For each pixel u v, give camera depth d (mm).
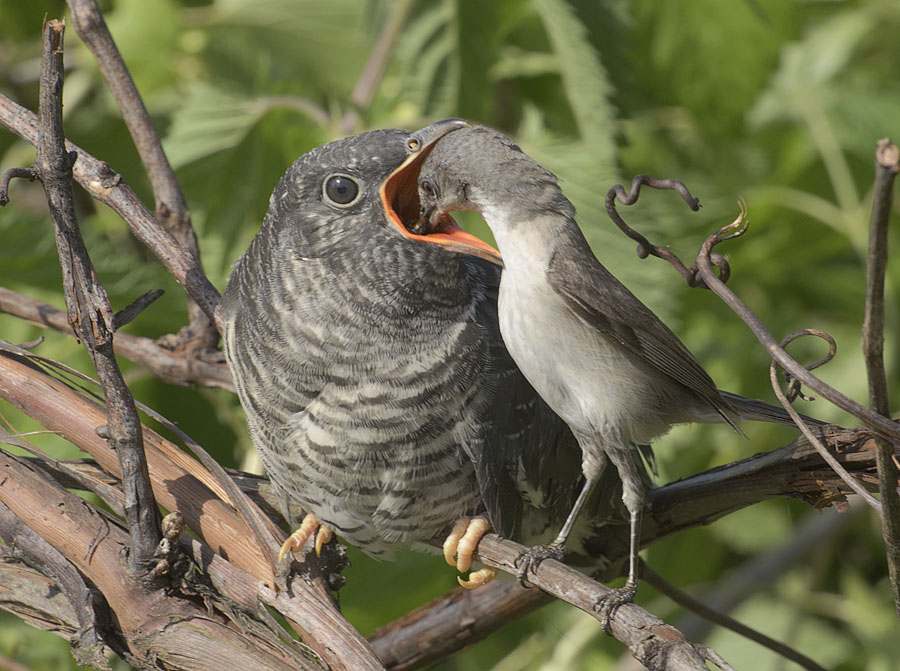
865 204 9547
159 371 6648
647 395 4785
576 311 4578
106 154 9344
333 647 4750
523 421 5566
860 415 3527
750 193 9195
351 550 7801
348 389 5285
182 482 5316
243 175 7980
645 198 9039
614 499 5906
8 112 5590
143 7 9531
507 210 4656
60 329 6570
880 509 3779
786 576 8812
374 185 5289
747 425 8812
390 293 5273
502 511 5566
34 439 7609
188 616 4793
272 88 9195
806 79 10070
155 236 5988
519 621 8758
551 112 9562
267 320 5398
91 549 4965
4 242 7051
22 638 7438
